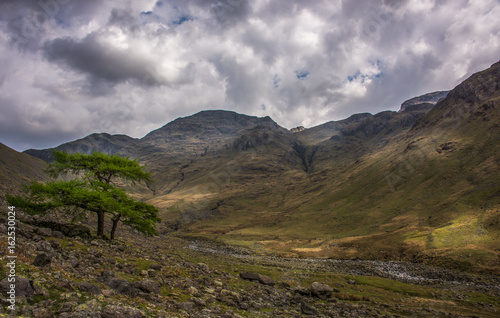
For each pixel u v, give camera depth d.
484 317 28.30
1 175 97.38
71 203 33.78
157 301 17.36
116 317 11.86
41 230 26.38
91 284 14.79
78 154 38.34
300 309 24.45
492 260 66.94
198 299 19.56
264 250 116.38
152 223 40.47
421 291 42.03
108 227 84.12
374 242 102.88
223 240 148.75
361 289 40.62
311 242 124.50
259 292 29.16
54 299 12.22
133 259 28.06
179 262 36.34
